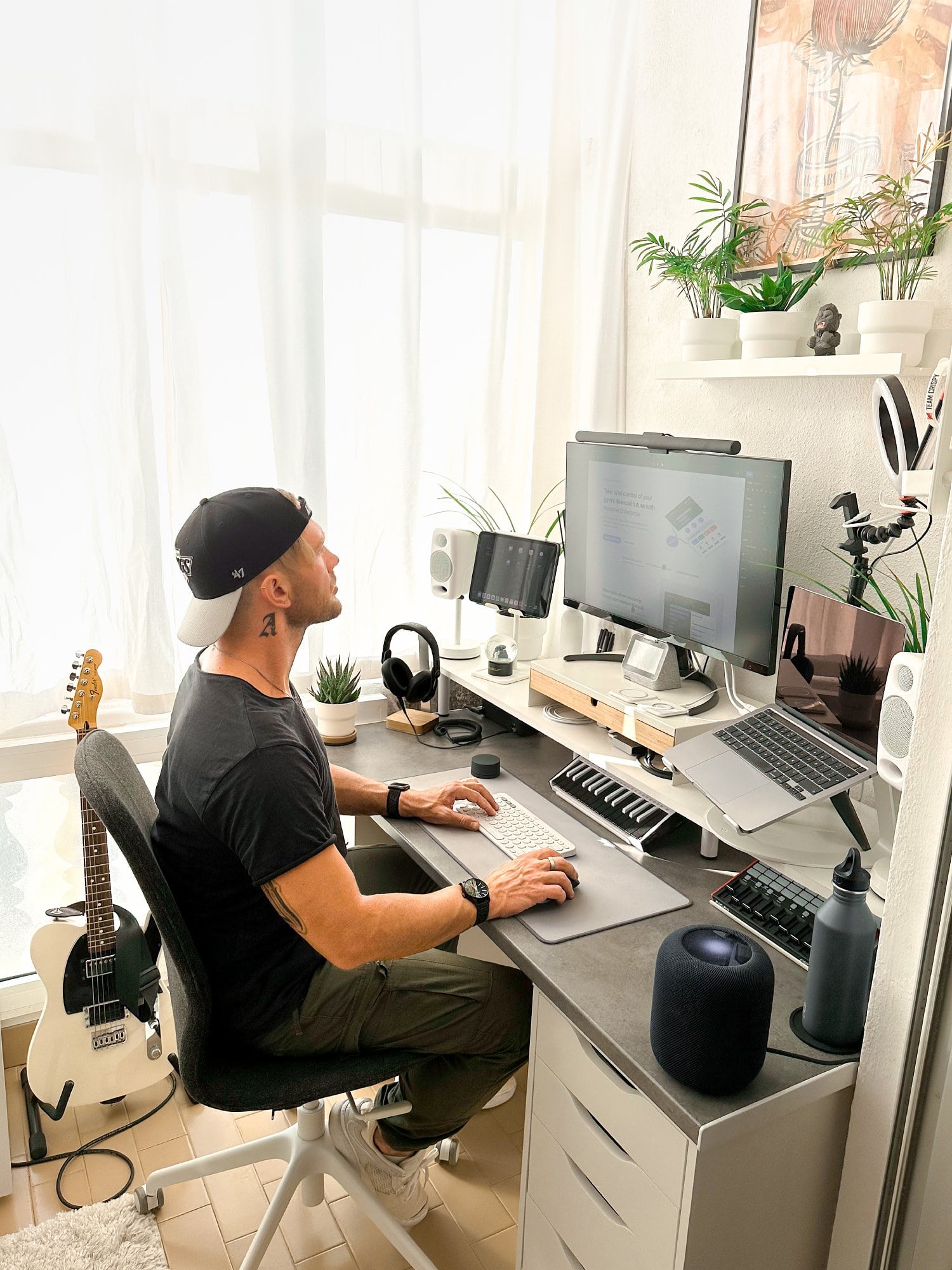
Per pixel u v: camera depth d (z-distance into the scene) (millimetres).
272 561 1342
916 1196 1130
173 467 1985
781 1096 1083
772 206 1787
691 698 1817
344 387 2193
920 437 1334
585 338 2348
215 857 1338
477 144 2215
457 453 2393
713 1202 1109
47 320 1849
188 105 1888
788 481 1509
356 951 1292
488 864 1604
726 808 1437
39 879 2164
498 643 2270
